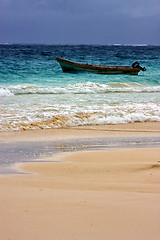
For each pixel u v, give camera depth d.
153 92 30.44
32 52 107.00
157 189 6.99
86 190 6.92
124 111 19.92
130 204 5.84
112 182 7.70
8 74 41.59
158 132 15.87
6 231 4.65
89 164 9.79
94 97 26.11
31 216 5.21
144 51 141.62
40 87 30.25
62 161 10.26
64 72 46.00
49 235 4.51
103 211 5.45
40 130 15.72
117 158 10.60
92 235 4.51
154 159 10.41
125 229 4.72
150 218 5.14
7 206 5.70
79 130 16.03
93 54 103.19
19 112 18.81
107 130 16.14
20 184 7.44
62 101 23.67
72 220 5.05
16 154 11.22
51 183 7.58
